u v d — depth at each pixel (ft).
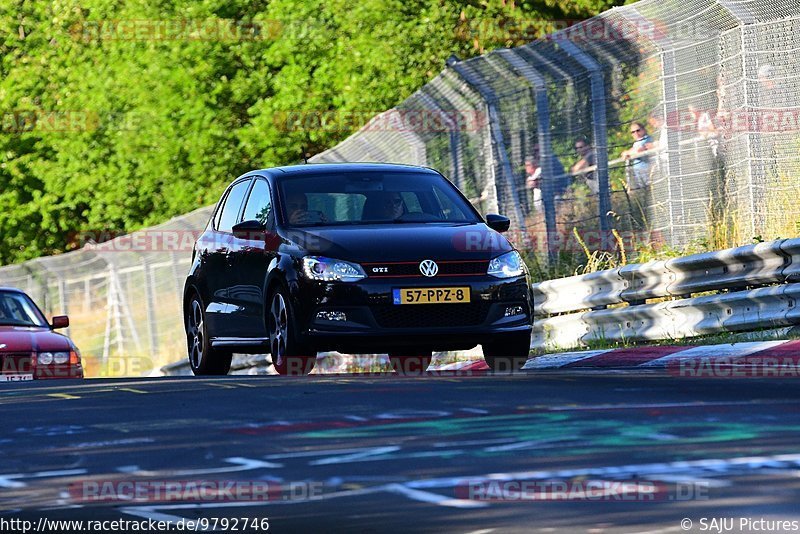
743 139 171.94
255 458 69.56
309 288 124.26
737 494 55.57
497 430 75.72
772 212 167.84
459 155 205.16
